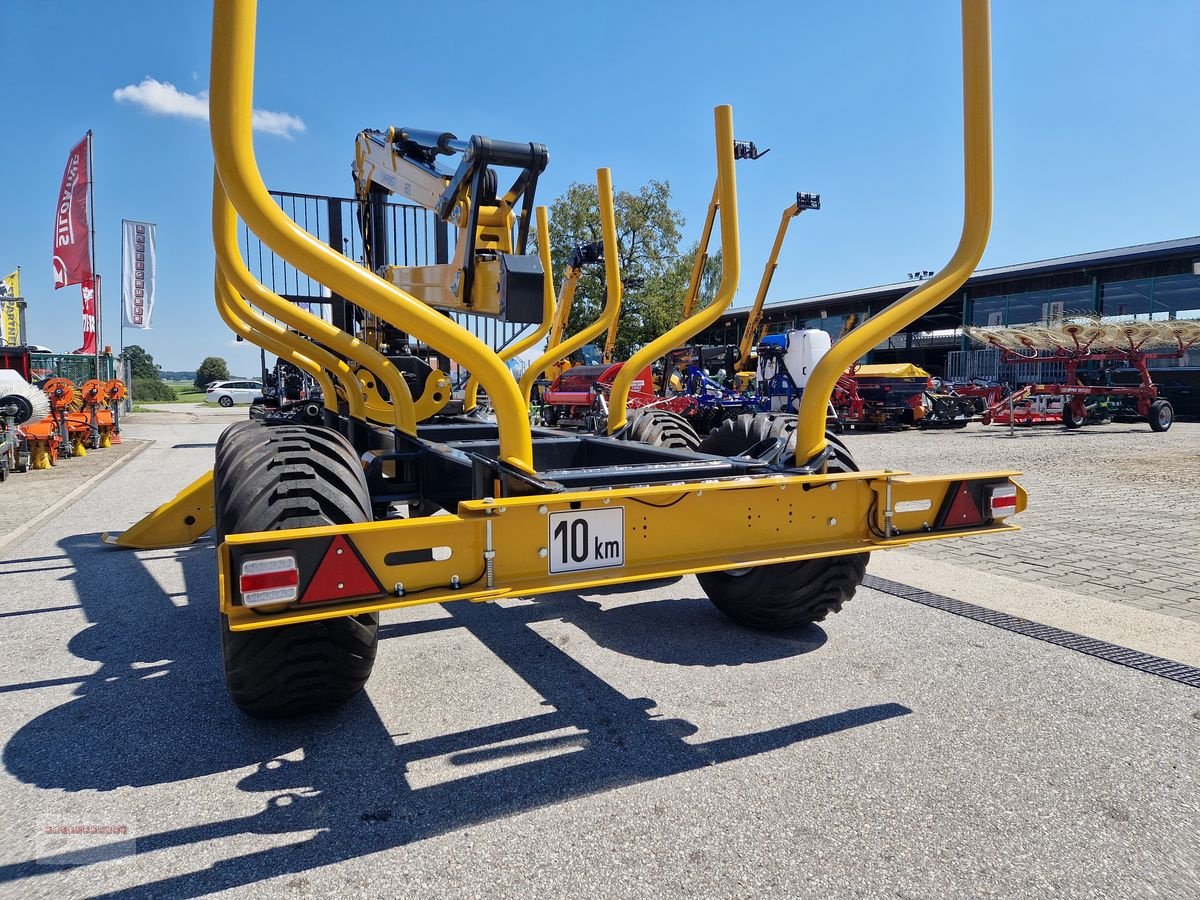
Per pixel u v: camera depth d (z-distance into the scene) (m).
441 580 2.28
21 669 3.31
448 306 4.05
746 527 2.78
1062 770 2.44
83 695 3.03
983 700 2.96
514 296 3.32
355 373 4.77
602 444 4.19
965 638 3.67
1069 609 4.13
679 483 2.75
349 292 2.34
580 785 2.36
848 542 2.96
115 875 1.92
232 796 2.29
